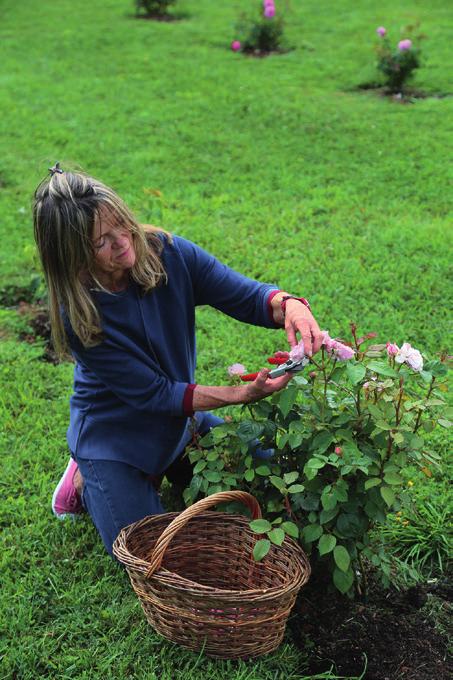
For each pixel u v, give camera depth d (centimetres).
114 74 1019
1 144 773
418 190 630
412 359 233
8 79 1003
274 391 247
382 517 243
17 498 321
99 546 289
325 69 1002
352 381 227
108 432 276
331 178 667
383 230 553
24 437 355
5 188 671
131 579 239
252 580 257
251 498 244
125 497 270
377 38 1133
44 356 436
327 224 576
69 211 231
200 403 255
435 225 557
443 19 1225
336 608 266
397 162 688
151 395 259
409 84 927
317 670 245
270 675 237
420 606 266
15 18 1380
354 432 250
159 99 905
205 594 219
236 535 258
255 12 1305
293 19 1278
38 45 1180
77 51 1141
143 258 253
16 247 559
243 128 800
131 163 711
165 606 231
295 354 238
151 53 1115
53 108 885
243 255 522
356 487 244
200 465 261
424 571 281
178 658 242
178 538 260
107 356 256
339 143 745
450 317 443
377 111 841
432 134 761
